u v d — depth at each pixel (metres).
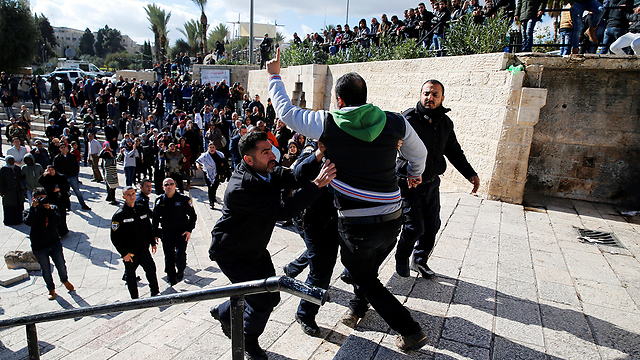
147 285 6.50
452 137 3.13
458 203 5.96
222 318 2.53
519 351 2.34
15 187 9.45
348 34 14.01
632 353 2.35
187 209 6.13
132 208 5.55
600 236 4.63
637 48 5.39
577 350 2.37
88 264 7.42
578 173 6.32
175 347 2.89
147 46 66.25
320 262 2.58
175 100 19.97
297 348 2.53
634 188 6.02
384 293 2.27
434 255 3.85
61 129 15.21
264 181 2.24
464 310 2.80
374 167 2.06
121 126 17.19
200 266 6.90
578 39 6.10
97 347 4.35
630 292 3.18
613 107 5.99
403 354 2.29
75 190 10.50
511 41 6.82
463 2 9.52
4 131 19.19
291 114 2.12
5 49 29.09
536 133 6.45
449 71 7.33
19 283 6.77
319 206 2.50
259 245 2.41
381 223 2.10
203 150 13.46
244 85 23.86
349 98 2.08
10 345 4.97
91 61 77.94
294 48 16.89
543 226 4.93
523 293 3.10
